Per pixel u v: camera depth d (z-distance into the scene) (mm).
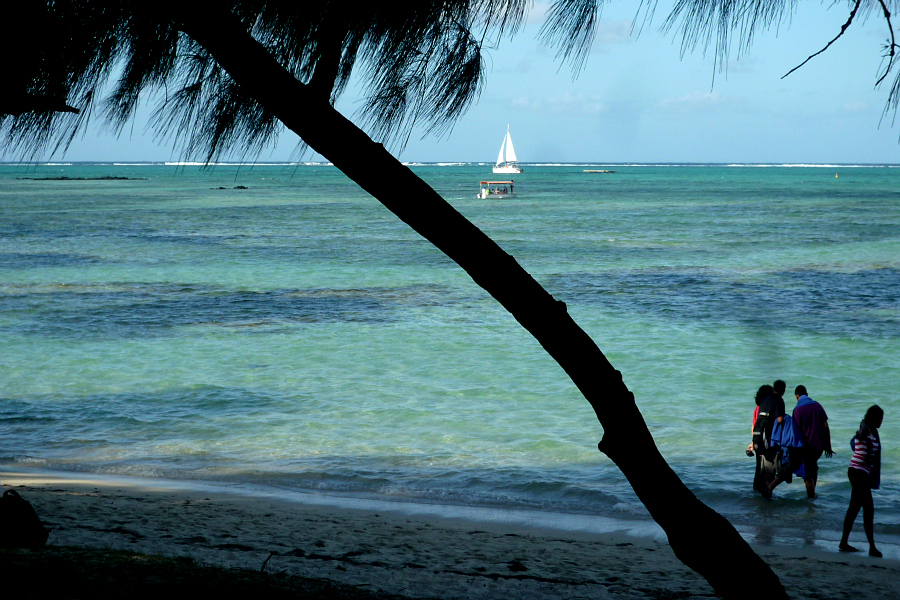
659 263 48188
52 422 17453
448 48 3010
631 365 23078
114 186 193625
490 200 130625
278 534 10102
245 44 2701
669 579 8938
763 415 12766
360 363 23297
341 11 2879
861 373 21703
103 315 31344
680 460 14766
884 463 14516
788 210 97000
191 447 15750
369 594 6887
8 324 29359
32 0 2756
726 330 28062
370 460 14930
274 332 27984
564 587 8453
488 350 24859
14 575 5438
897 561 10102
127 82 2877
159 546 8469
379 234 70938
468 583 8250
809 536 11203
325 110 2770
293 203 126625
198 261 50156
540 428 16938
